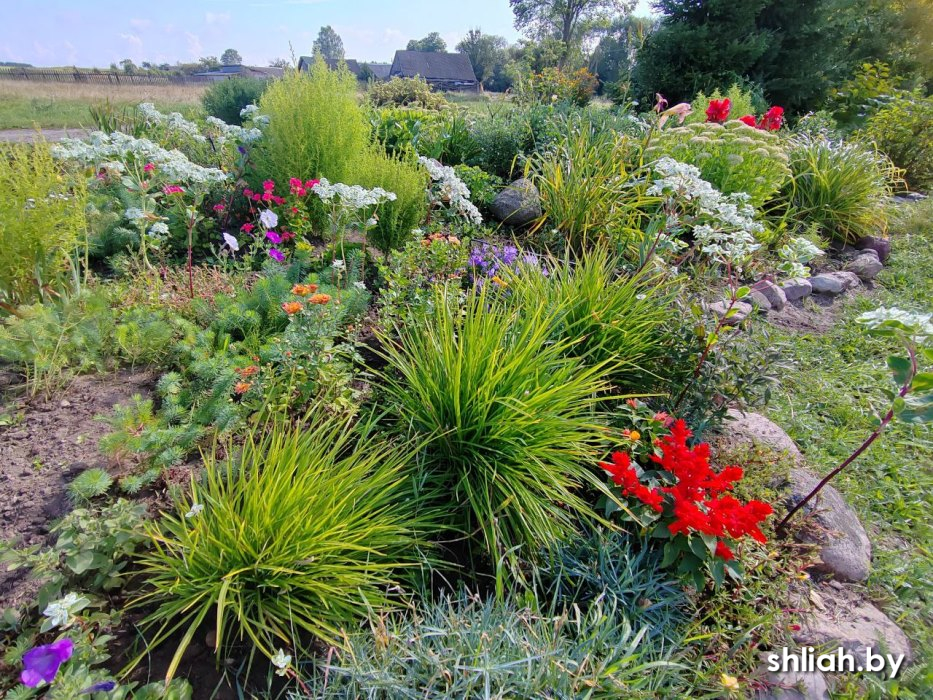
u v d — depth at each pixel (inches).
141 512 69.9
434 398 92.0
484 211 204.5
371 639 66.2
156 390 99.2
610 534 84.2
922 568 93.6
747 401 107.0
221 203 172.2
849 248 233.1
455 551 85.0
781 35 446.9
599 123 246.1
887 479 114.7
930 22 485.1
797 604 82.4
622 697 61.7
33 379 97.3
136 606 68.1
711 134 199.2
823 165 240.5
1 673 58.6
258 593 67.5
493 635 64.0
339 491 73.9
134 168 159.3
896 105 343.3
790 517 91.4
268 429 92.4
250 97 429.4
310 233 177.8
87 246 125.8
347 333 120.3
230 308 110.7
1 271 106.0
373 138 237.6
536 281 124.1
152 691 57.6
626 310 116.7
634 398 109.7
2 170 110.0
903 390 76.2
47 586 64.2
